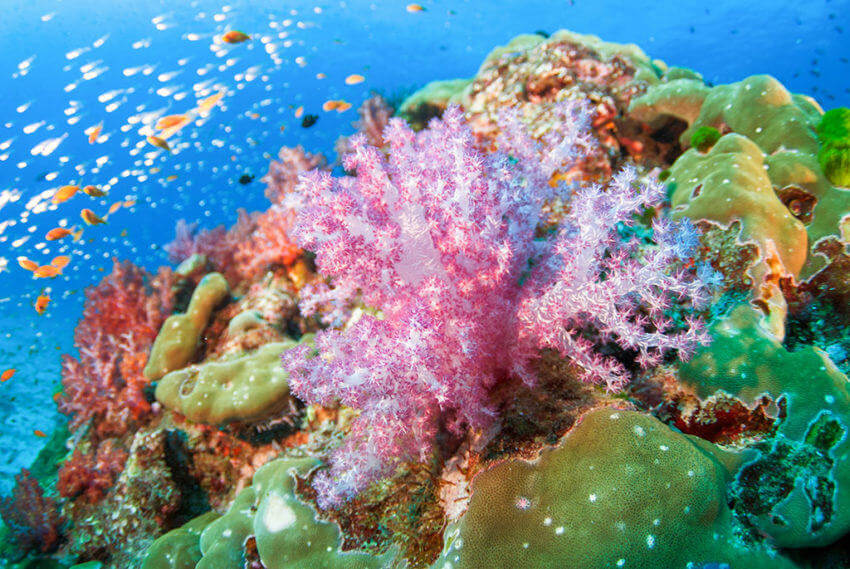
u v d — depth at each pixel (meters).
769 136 0.92
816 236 0.79
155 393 1.22
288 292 1.34
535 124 1.17
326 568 0.66
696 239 0.60
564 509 0.51
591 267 0.58
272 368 1.05
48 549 1.15
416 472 0.70
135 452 1.09
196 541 0.92
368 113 1.76
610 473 0.52
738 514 0.53
